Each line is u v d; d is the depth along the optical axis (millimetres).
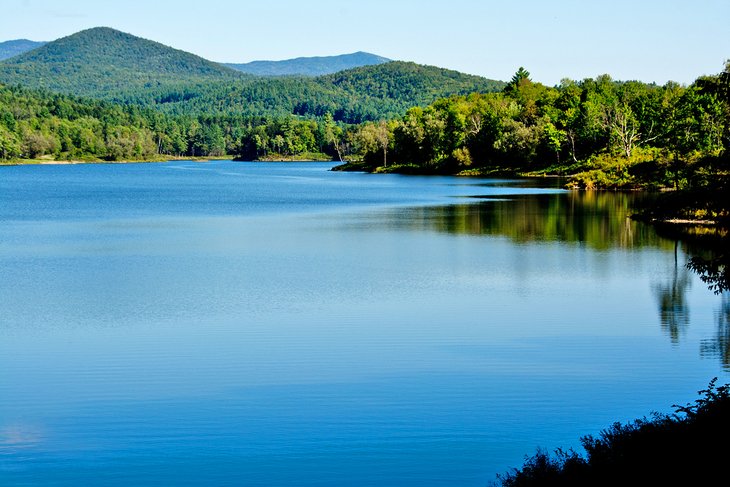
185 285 50219
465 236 74250
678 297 45750
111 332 38562
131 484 22312
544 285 49688
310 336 37594
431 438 25234
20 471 23125
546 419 26703
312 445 24781
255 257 61844
